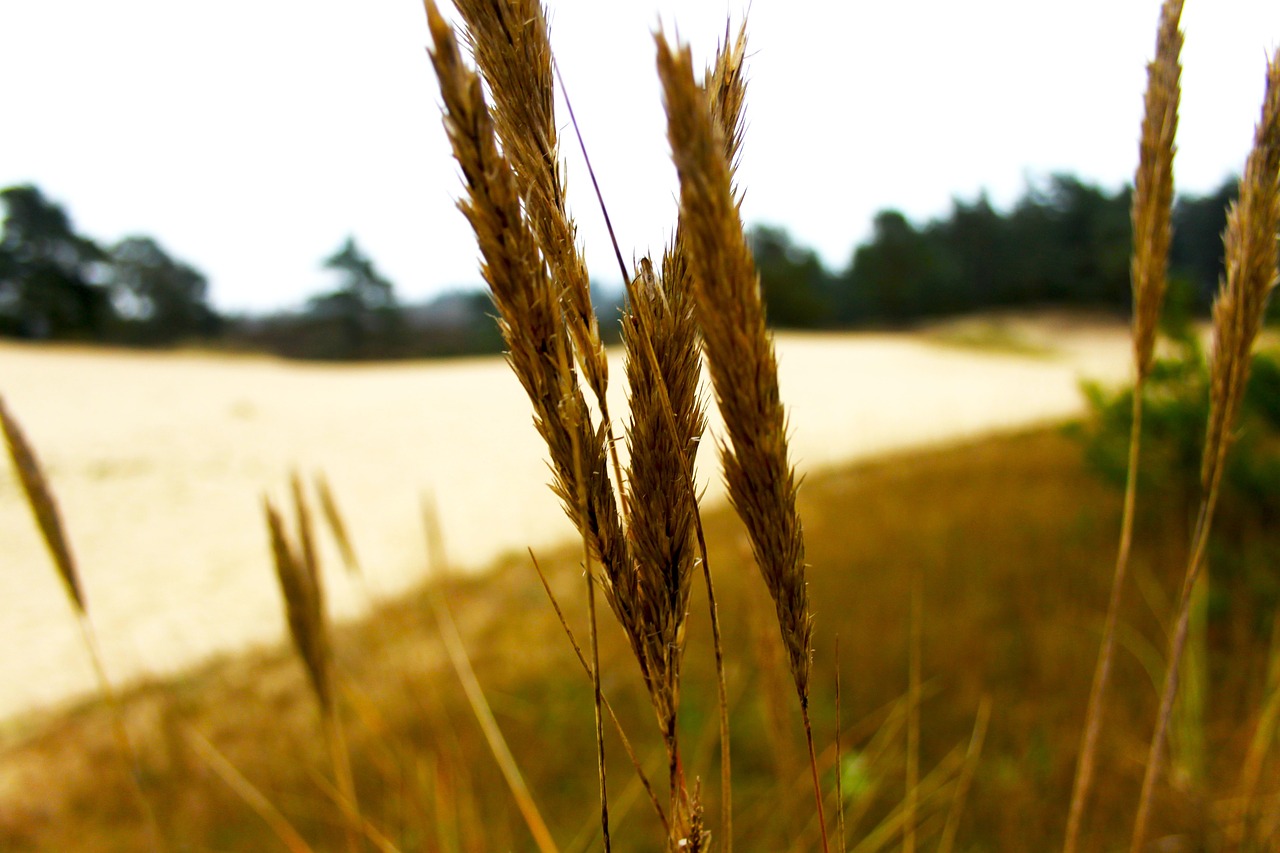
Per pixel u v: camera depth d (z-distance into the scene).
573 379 0.58
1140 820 1.20
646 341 0.58
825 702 3.55
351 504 13.98
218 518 13.68
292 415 23.31
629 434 0.59
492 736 1.69
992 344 42.25
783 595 0.58
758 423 0.53
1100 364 32.69
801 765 2.89
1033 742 2.94
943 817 2.53
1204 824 2.16
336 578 9.41
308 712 4.98
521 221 0.52
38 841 3.96
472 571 8.37
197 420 22.08
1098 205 51.88
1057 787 2.66
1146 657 3.59
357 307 59.06
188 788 4.14
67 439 19.14
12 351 33.88
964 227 57.41
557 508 12.30
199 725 5.13
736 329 0.50
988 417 17.23
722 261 0.48
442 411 23.31
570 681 4.47
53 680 7.81
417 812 2.12
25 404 24.05
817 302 55.28
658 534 0.59
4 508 13.96
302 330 59.03
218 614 9.39
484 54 0.56
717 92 0.60
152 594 10.33
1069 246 53.34
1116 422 5.74
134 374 30.98
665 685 0.62
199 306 57.66
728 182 0.48
